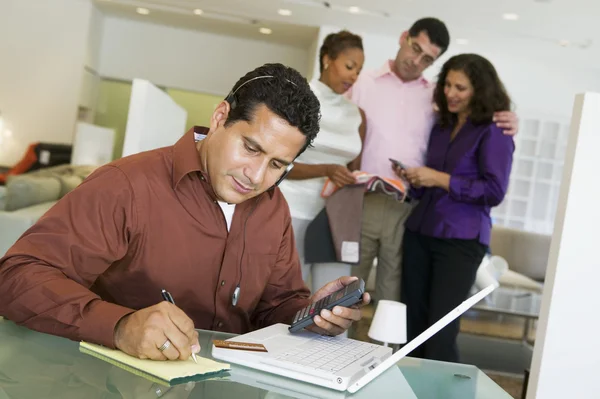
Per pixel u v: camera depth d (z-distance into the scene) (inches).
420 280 145.8
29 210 150.1
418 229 144.0
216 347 46.6
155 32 334.6
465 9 223.1
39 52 312.0
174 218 55.9
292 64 335.6
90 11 312.3
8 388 34.8
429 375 56.1
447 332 139.3
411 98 157.3
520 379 172.7
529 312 193.3
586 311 71.1
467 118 144.6
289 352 48.1
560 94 265.3
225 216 59.1
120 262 56.0
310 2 243.0
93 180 53.7
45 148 304.0
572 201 70.1
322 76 158.6
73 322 44.9
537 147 266.4
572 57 258.2
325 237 139.8
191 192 56.2
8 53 311.3
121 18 333.4
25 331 47.0
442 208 140.9
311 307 56.1
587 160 69.8
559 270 70.7
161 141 120.6
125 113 340.2
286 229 65.1
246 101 50.2
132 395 36.4
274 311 65.0
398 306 122.6
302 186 144.0
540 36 240.2
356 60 156.9
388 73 157.8
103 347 44.7
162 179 55.6
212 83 337.1
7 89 311.9
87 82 324.8
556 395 71.5
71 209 51.8
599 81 265.4
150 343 42.3
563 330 71.1
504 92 142.8
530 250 255.6
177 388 38.8
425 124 156.9
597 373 71.3
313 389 43.3
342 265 148.1
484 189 139.2
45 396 34.3
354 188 140.3
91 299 46.3
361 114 156.1
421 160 157.2
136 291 56.9
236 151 51.0
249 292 61.7
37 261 48.9
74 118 315.3
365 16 244.4
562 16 217.5
